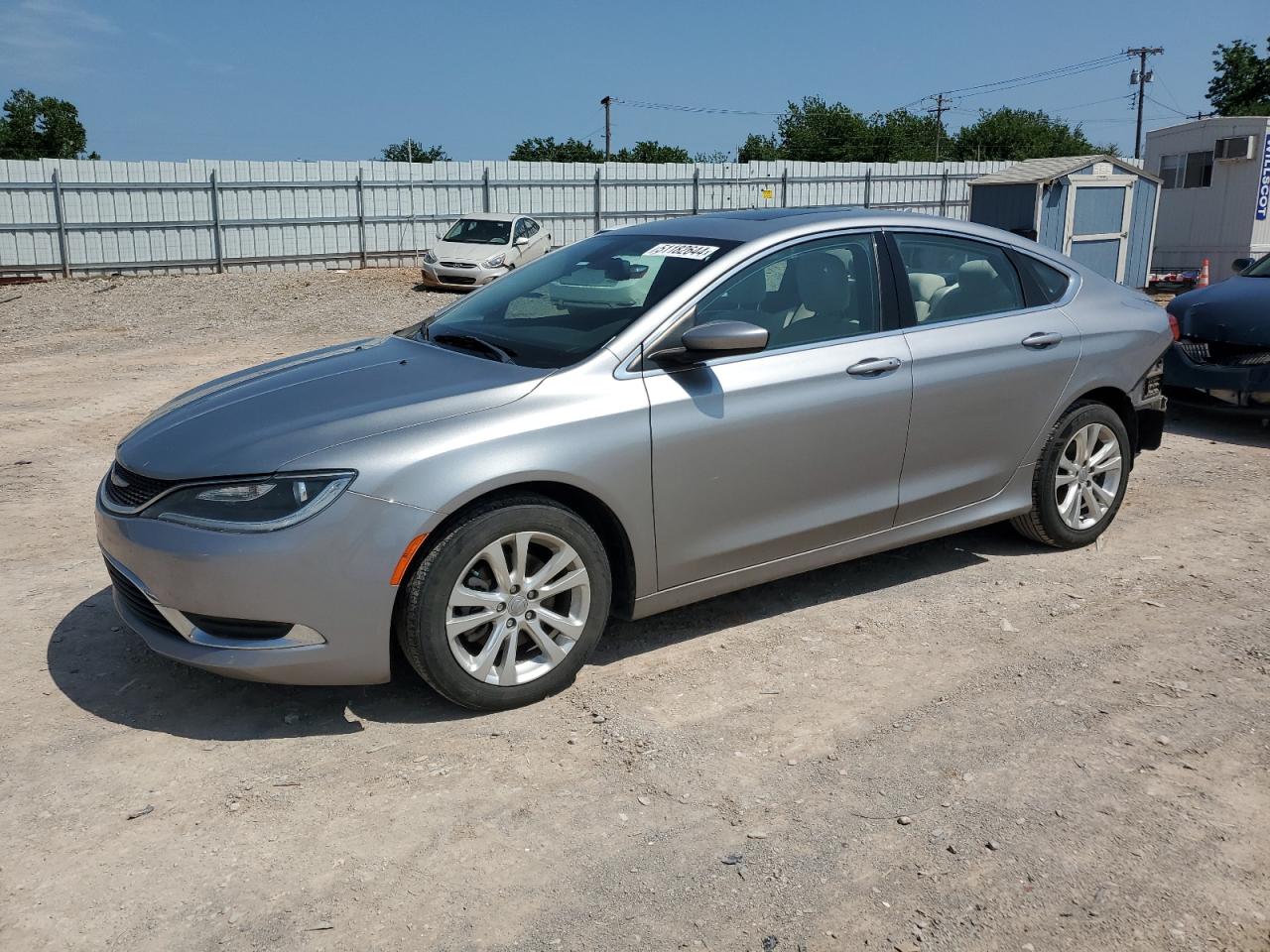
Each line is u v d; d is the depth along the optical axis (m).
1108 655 4.04
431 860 2.81
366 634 3.30
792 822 2.98
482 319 4.30
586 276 4.31
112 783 3.17
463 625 3.44
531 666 3.63
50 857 2.81
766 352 4.02
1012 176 17.55
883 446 4.31
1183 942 2.50
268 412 3.59
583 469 3.54
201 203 23.84
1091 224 17.39
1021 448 4.81
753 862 2.80
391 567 3.26
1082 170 16.98
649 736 3.44
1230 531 5.54
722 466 3.88
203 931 2.54
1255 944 2.49
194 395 4.10
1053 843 2.88
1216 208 20.41
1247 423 8.24
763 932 2.54
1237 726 3.50
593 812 3.03
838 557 4.38
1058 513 5.05
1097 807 3.04
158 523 3.31
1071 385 4.89
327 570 3.22
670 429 3.73
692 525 3.87
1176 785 3.15
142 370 11.43
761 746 3.39
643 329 3.79
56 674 3.87
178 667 3.93
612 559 3.87
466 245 20.84
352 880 2.73
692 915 2.60
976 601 4.58
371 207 25.61
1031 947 2.49
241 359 12.29
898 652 4.08
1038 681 3.83
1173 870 2.76
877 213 4.54
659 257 4.20
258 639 3.29
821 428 4.10
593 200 27.58
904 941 2.51
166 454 3.45
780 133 64.31
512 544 3.48
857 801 3.08
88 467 6.97
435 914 2.60
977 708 3.63
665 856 2.83
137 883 2.71
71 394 9.88
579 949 2.48
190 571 3.22
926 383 4.38
